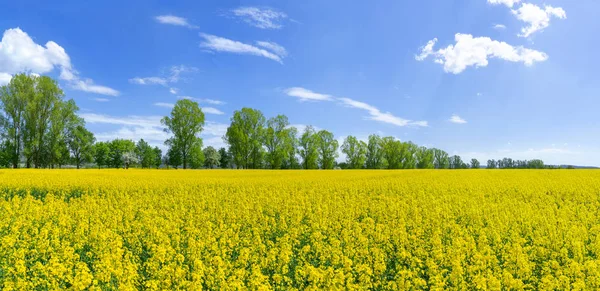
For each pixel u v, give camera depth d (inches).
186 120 2758.4
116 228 512.7
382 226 496.4
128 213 617.0
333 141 3595.0
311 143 3479.3
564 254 385.1
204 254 396.5
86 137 3176.7
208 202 745.6
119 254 359.9
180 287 315.9
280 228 516.1
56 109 2504.9
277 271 354.3
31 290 314.3
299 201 756.6
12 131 2388.0
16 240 433.4
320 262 385.1
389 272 372.8
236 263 357.7
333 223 542.0
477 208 656.4
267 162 3221.0
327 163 3575.3
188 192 987.3
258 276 306.8
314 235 446.0
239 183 1179.3
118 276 318.3
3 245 394.3
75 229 515.2
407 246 424.8
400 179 1318.9
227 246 423.2
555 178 1322.6
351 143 3759.8
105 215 577.3
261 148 3097.9
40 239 425.7
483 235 453.1
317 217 581.9
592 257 396.5
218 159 4062.5
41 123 2461.9
